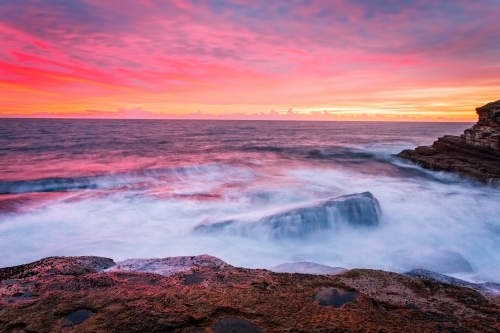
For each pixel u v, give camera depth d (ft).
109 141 160.86
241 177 73.41
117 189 59.52
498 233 39.34
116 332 13.34
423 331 13.89
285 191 56.95
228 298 16.43
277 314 14.94
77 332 13.29
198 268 21.17
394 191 59.82
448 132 332.19
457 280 23.93
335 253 33.09
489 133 75.87
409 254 31.96
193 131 288.92
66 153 111.65
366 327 13.97
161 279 18.89
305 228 36.96
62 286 17.63
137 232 37.73
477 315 15.80
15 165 85.05
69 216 43.04
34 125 336.08
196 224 39.22
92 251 32.50
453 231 39.60
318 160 104.99
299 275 20.03
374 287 19.07
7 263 29.89
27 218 41.83
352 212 39.47
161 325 13.83
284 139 206.69
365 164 97.76
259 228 36.42
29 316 14.56
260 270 21.16
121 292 16.87
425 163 85.87
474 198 54.90
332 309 15.58
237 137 221.66
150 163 91.15
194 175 75.00
